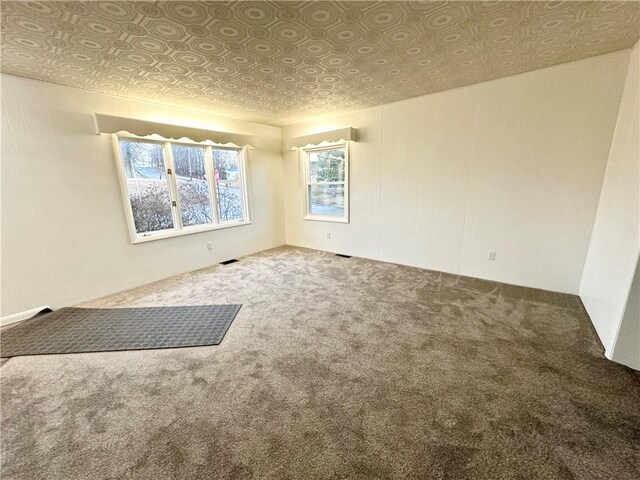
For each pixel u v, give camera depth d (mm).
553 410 1502
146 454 1302
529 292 3051
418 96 3561
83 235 3004
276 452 1301
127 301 3025
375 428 1417
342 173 4691
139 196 3508
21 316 2643
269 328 2422
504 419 1452
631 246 1817
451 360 1939
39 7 1552
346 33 1938
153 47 2074
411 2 1600
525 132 2941
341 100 3619
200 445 1344
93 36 1896
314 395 1648
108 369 1917
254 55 2250
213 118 4168
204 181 4258
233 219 4746
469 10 1697
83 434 1412
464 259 3609
